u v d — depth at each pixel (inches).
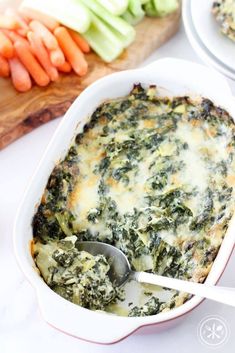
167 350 26.1
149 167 28.0
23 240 25.0
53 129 31.8
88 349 26.2
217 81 28.0
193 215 26.8
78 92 31.9
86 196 27.4
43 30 32.0
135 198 27.3
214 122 28.5
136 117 29.3
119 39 33.1
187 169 27.8
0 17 32.5
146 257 26.2
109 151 28.4
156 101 29.4
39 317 26.8
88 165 28.0
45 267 25.3
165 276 25.9
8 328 26.6
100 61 33.1
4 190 29.9
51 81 32.0
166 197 27.2
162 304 25.2
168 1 33.8
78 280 24.9
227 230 25.5
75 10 32.8
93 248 26.5
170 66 28.5
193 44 32.4
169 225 26.5
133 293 25.8
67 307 23.1
